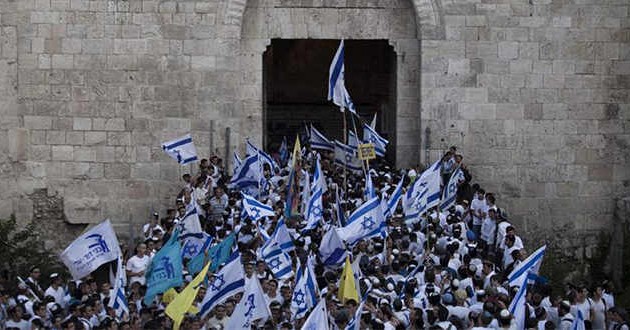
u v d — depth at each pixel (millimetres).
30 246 38469
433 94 40000
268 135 52156
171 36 39688
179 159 36125
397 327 24281
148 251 30125
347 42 52094
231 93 39844
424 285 27141
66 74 39812
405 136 40875
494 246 33906
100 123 39906
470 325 25047
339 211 31375
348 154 38562
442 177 37469
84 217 40094
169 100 39844
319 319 22578
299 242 30578
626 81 40312
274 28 40469
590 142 40375
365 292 26203
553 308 27469
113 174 40000
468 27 39875
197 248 29859
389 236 30594
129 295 28000
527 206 40375
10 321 27172
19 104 39938
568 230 40500
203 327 25109
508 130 40125
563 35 40062
